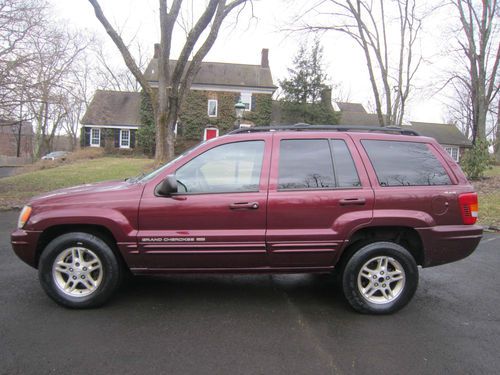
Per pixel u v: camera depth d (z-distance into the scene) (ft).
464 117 161.68
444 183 13.48
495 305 14.30
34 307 13.19
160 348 10.69
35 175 57.26
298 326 12.23
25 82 38.88
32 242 12.93
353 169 13.33
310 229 12.90
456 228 13.25
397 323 12.60
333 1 61.72
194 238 12.72
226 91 113.29
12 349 10.43
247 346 10.91
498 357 10.55
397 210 13.01
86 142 115.24
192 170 13.23
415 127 148.15
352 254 13.26
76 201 12.92
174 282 16.08
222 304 13.87
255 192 12.93
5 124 41.75
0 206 34.96
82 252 13.05
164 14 42.60
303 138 13.60
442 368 9.95
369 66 62.85
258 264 13.12
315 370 9.79
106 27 43.65
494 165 88.63
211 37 44.11
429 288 16.14
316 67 112.68
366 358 10.39
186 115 112.16
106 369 9.62
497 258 20.88
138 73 44.91
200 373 9.57
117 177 55.11
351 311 13.46
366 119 141.59
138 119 117.29
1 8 38.17
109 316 12.64
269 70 119.75
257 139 13.52
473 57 68.69
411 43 69.36
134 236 12.69
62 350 10.45
